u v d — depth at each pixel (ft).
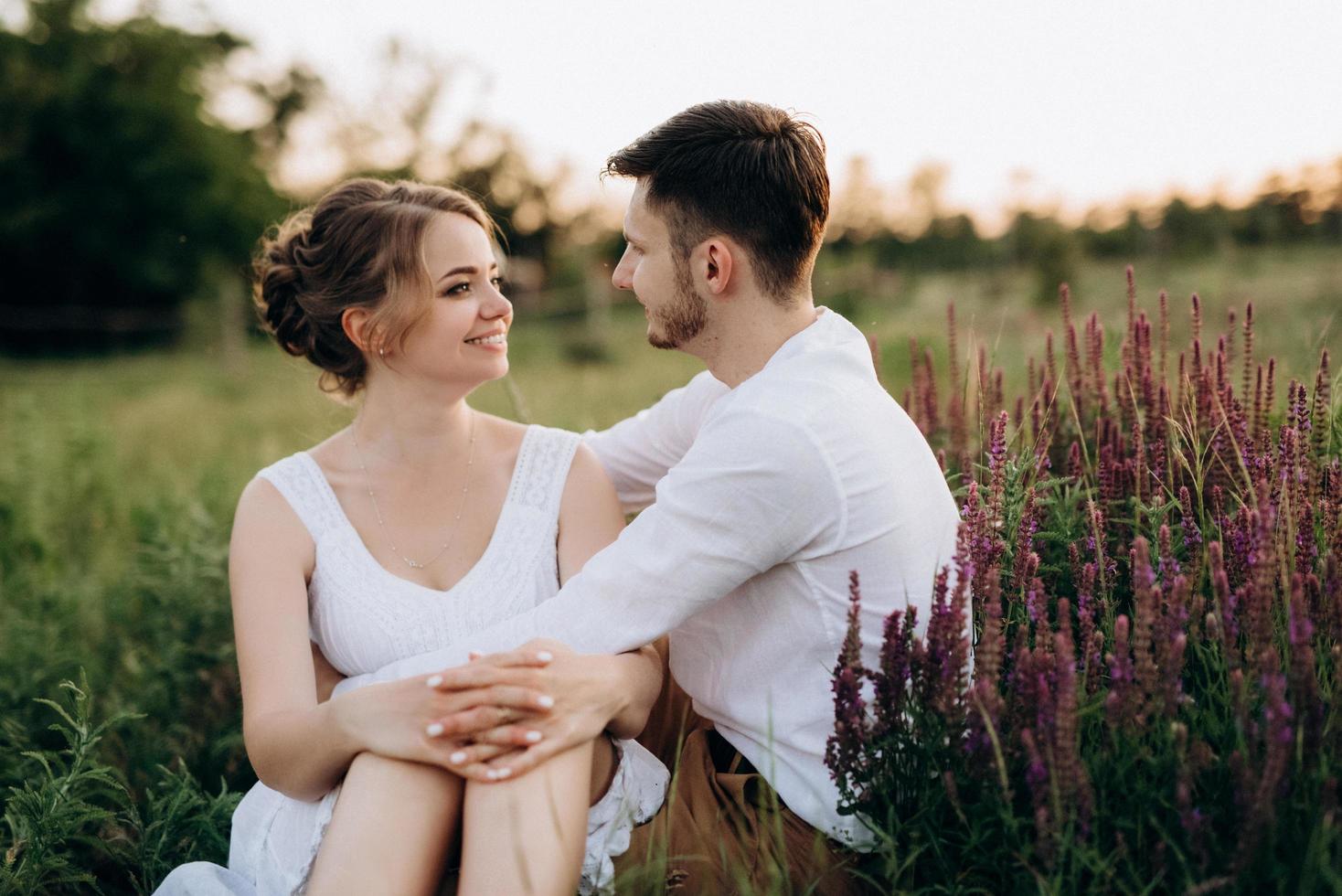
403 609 7.26
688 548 6.16
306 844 6.31
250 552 7.25
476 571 7.45
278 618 7.08
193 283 92.32
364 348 7.33
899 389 14.92
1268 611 5.08
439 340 7.16
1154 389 8.15
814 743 6.18
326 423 10.44
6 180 88.07
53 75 89.66
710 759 6.68
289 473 7.50
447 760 5.79
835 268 59.00
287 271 7.51
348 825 5.82
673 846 6.17
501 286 7.75
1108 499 7.29
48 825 6.80
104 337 82.89
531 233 110.73
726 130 6.43
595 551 7.64
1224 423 7.21
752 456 6.04
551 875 5.62
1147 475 7.23
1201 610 6.05
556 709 5.90
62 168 90.22
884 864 5.58
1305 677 4.81
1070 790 4.81
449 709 5.85
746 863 5.85
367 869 5.70
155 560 11.59
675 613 6.30
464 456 7.66
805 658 6.28
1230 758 4.82
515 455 7.86
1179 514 7.30
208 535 12.00
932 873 5.35
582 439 8.87
